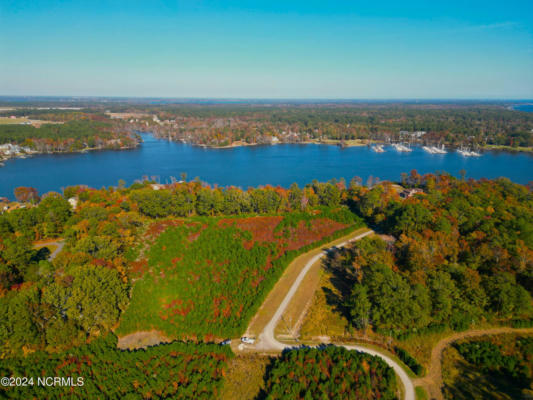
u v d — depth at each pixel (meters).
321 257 107.19
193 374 66.81
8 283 84.06
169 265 100.56
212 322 81.75
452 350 70.56
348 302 79.31
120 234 108.62
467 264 88.75
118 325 81.25
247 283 92.88
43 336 71.62
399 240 104.44
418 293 75.25
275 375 64.00
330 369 65.00
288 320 81.25
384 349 71.62
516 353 68.88
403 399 59.78
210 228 117.38
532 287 82.44
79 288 76.62
